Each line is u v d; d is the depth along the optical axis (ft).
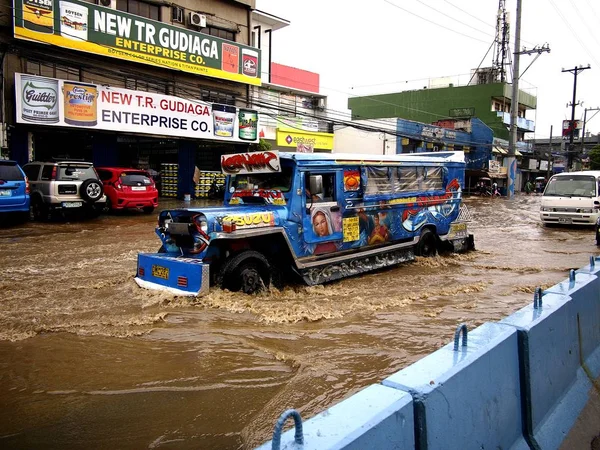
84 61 59.72
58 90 53.78
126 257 30.42
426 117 153.28
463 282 25.71
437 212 32.12
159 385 12.83
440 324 18.30
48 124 53.26
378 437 5.99
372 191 26.86
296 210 22.76
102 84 61.31
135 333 16.55
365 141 110.32
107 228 43.60
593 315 14.33
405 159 29.09
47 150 61.16
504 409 8.98
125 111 59.47
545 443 9.70
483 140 129.80
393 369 14.08
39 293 21.42
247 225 20.80
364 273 27.61
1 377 13.21
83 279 24.14
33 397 12.10
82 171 48.24
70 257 30.27
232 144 77.20
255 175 24.25
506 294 23.12
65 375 13.38
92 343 15.67
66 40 56.34
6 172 41.93
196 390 12.55
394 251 28.84
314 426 5.90
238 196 24.72
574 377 12.23
